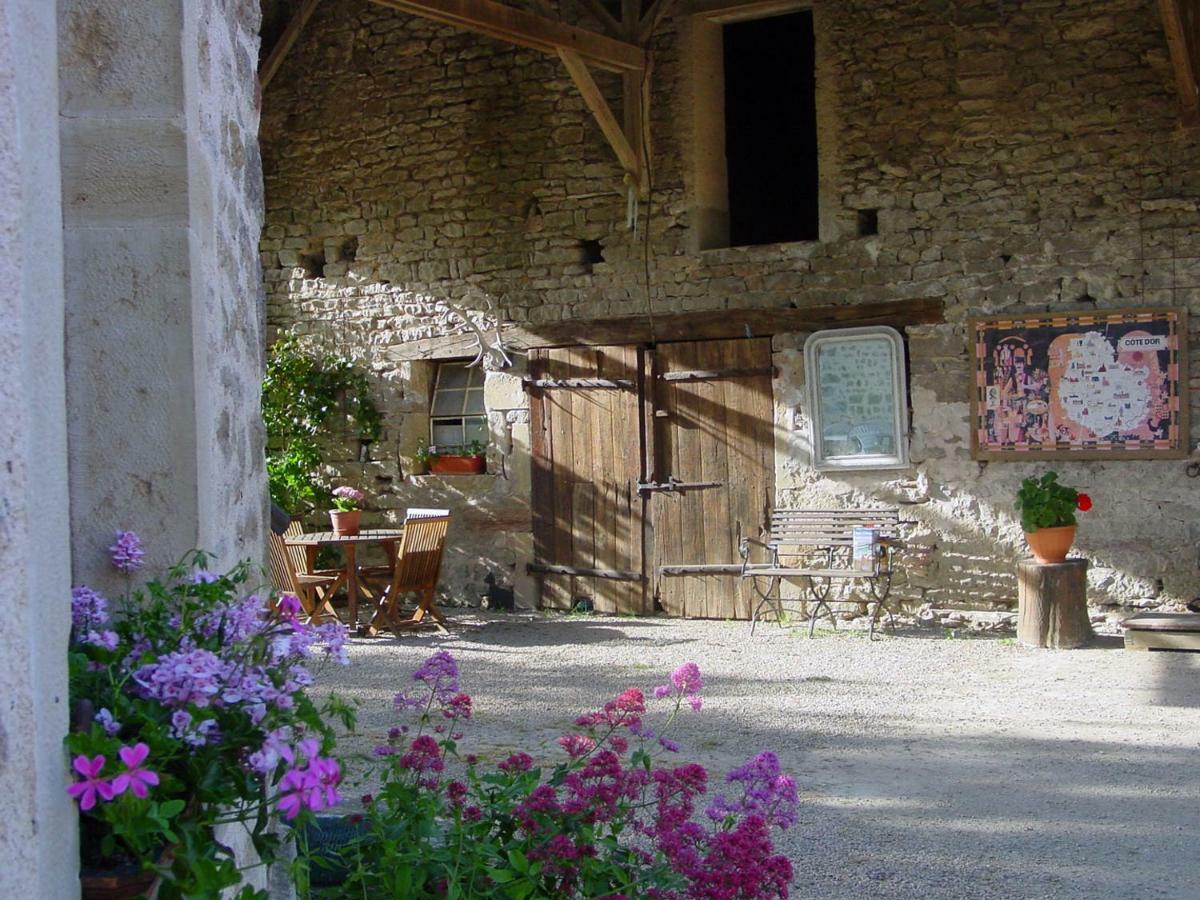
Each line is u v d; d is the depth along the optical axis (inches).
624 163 343.6
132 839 62.9
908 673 276.5
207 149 93.0
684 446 356.5
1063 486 308.7
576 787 103.0
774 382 345.4
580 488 369.1
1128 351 309.6
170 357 84.5
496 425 378.6
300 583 327.6
